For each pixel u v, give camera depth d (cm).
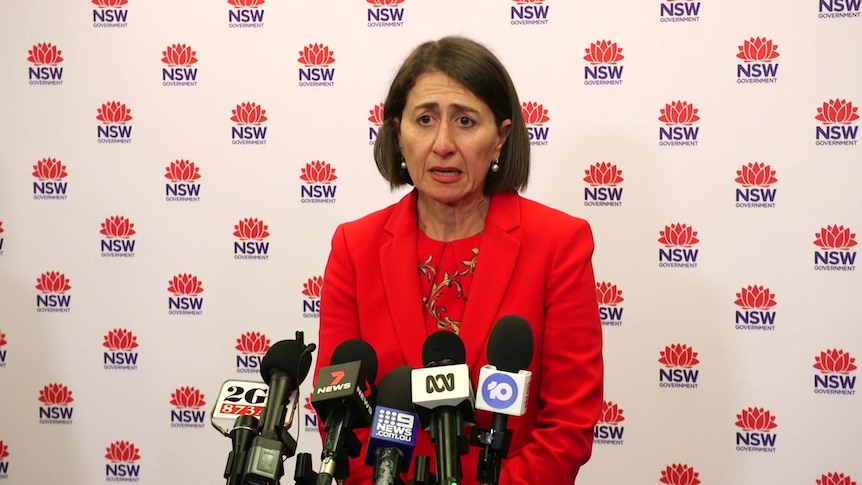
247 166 311
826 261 286
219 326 315
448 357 141
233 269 313
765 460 292
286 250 311
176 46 311
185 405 317
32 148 317
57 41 314
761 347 291
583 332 172
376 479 122
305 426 312
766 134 287
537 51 296
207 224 313
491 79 171
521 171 183
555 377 171
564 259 175
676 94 291
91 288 318
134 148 314
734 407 293
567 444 165
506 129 180
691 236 293
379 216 191
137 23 311
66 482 323
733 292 291
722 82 288
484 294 175
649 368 297
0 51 315
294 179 310
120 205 316
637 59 292
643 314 297
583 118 296
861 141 282
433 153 170
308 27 305
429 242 184
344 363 137
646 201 295
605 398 300
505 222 180
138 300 317
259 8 307
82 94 314
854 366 286
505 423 129
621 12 292
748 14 285
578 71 295
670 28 289
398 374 140
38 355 321
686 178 292
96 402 321
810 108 284
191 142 312
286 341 145
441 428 127
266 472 122
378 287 184
